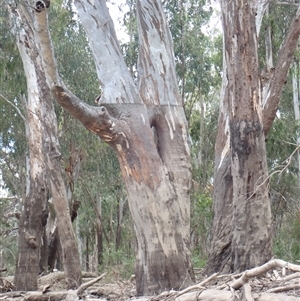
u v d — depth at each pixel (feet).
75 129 63.67
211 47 72.33
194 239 77.36
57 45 60.95
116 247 82.17
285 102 78.38
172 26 62.85
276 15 59.93
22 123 64.13
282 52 37.32
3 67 52.49
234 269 29.37
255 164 29.12
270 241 29.01
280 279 21.13
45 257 58.70
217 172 36.83
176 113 30.42
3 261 84.17
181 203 28.78
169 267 27.55
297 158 70.08
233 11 29.76
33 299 29.68
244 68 29.43
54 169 38.83
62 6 61.26
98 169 70.38
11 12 47.42
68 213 38.93
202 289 20.76
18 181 78.38
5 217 73.97
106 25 31.27
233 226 29.86
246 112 29.35
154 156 28.68
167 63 31.22
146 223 28.04
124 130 28.53
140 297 26.09
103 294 30.42
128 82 29.86
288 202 63.52
